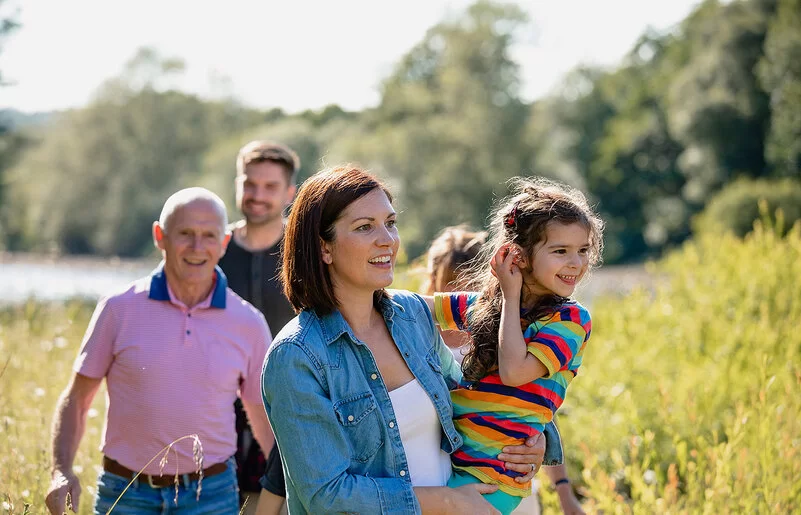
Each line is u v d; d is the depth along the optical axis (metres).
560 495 5.60
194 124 80.06
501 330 4.11
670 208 77.62
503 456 4.05
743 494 5.98
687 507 6.15
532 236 4.18
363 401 3.82
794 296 11.26
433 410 4.03
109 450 5.37
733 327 10.70
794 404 6.63
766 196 49.50
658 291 13.04
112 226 75.75
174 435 5.31
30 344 9.01
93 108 78.31
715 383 8.77
